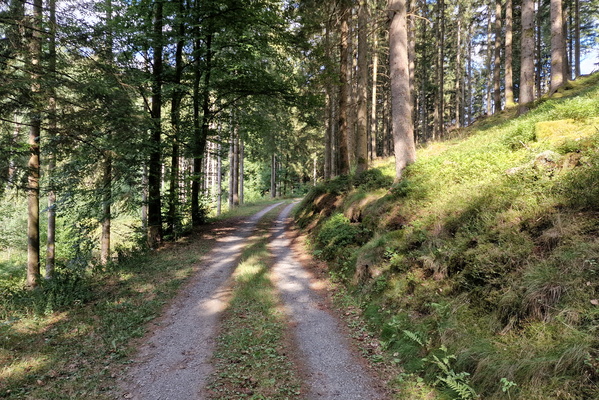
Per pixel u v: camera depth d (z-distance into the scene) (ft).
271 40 51.21
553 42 55.62
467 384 12.68
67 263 38.96
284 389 14.57
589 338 10.96
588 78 55.52
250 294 27.14
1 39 24.41
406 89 35.68
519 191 19.90
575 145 20.67
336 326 21.57
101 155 33.55
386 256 25.99
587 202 16.01
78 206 41.22
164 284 30.12
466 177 26.66
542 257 15.28
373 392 14.29
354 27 61.87
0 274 54.24
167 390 14.71
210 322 22.36
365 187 44.55
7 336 20.11
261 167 168.04
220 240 49.52
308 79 56.44
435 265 20.42
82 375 16.10
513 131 30.86
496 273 16.31
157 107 44.32
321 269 34.86
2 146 26.17
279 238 52.65
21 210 63.93
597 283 12.35
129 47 40.27
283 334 20.36
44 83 25.63
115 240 70.95
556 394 10.33
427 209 26.68
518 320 13.89
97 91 27.84
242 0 46.80
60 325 22.03
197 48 51.70
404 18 35.47
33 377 15.93
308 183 184.65
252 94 55.83
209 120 55.26
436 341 15.97
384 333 19.13
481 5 109.29
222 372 16.06
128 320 22.62
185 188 60.85
